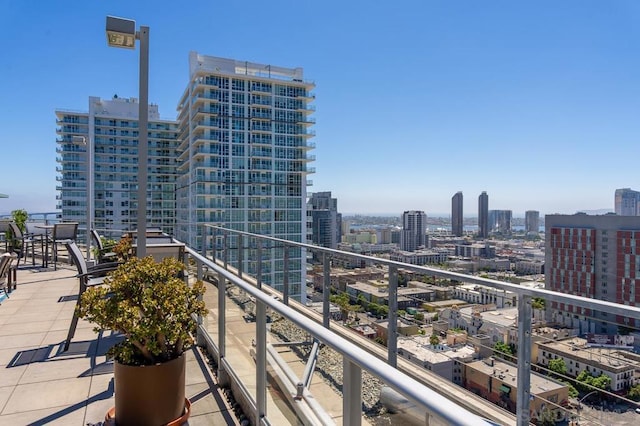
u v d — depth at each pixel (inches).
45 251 319.0
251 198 1999.3
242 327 104.3
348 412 51.6
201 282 108.8
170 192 2578.7
